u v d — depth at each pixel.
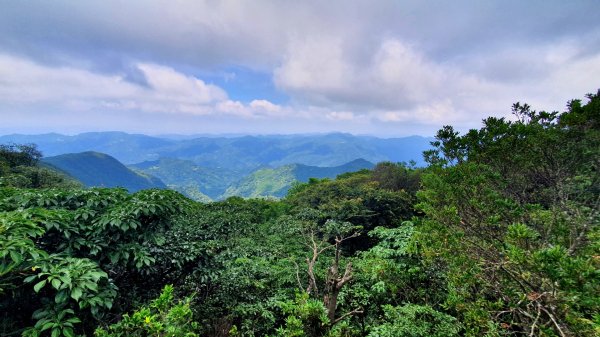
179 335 3.17
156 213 4.39
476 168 3.85
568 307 2.39
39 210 3.57
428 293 5.48
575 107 4.19
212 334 4.94
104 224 3.89
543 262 2.29
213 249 6.68
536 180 4.27
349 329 4.29
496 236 3.42
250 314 5.48
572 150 3.90
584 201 3.90
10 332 3.12
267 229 13.80
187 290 5.31
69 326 2.94
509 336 3.25
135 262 4.30
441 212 3.57
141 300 4.71
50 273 2.95
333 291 4.36
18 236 2.96
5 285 3.00
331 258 8.26
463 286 3.55
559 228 3.34
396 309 4.83
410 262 5.80
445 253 3.40
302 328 3.71
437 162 4.54
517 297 3.06
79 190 4.81
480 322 3.13
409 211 17.06
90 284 3.01
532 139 3.90
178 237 5.55
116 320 4.03
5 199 4.11
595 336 2.20
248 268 6.77
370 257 6.81
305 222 12.73
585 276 2.07
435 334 4.18
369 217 15.60
